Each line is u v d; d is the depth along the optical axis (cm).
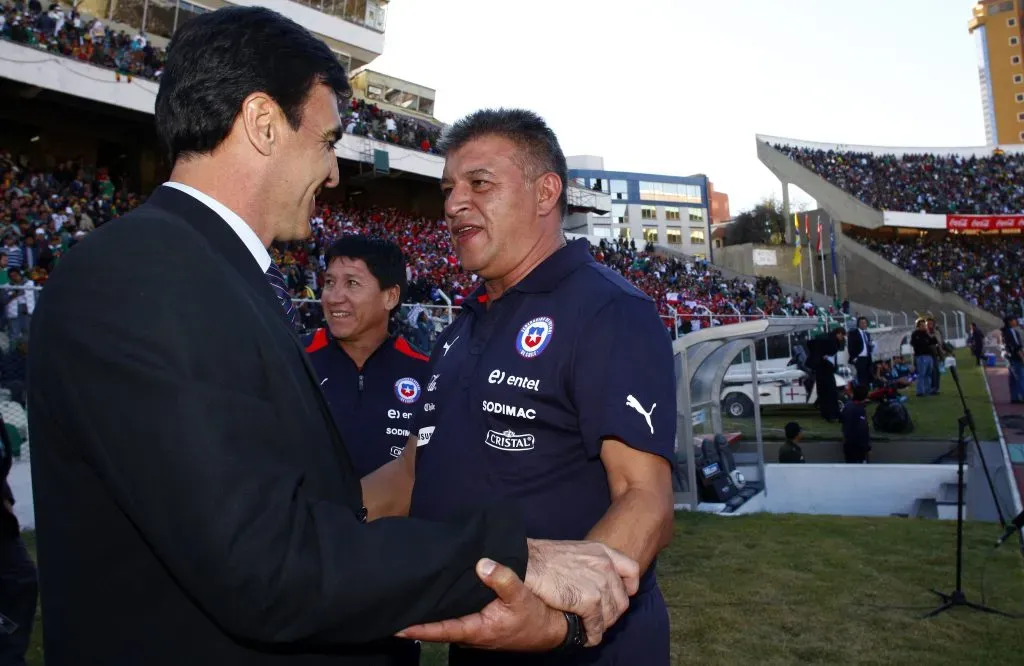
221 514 73
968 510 766
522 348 153
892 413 1147
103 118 2262
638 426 135
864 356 1388
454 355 177
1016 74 9038
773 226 6744
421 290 1705
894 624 394
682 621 402
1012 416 1212
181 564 75
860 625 394
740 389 1430
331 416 110
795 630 388
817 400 1333
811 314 2955
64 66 1856
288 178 109
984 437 1023
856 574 485
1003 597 432
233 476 76
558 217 174
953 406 1366
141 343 78
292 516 78
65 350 81
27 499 621
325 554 77
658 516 128
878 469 825
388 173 2675
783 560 521
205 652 86
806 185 4441
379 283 277
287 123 107
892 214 4081
